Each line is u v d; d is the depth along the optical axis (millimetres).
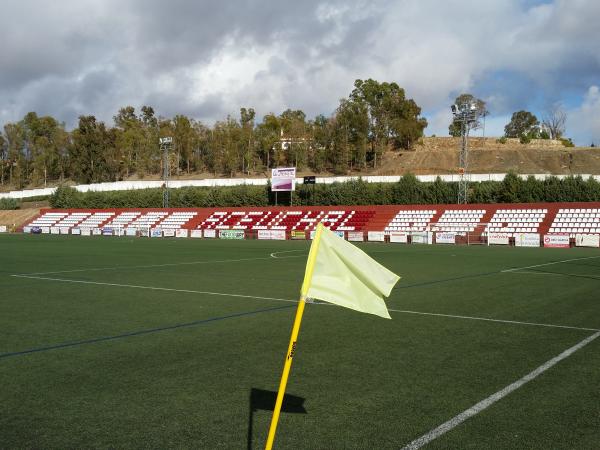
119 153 95250
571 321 10328
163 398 5758
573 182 48531
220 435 4734
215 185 71188
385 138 98625
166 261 24766
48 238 49062
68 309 11688
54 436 4711
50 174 101750
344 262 3600
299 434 4762
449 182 54781
